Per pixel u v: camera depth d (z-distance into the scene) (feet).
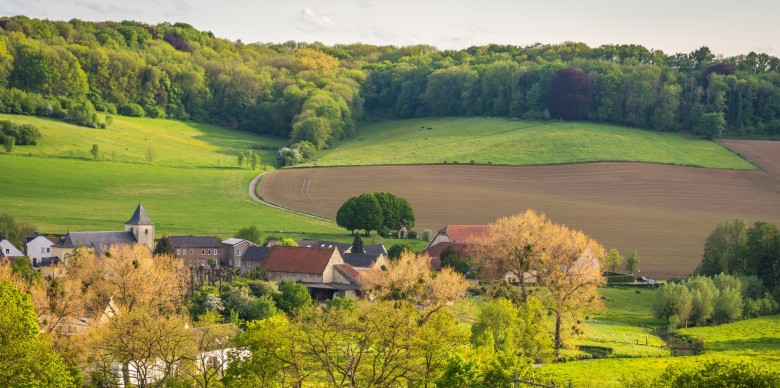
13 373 314.14
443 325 371.35
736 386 302.66
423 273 513.04
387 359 343.46
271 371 339.57
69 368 354.13
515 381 320.09
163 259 591.78
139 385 347.15
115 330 355.77
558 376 427.74
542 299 538.88
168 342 350.23
